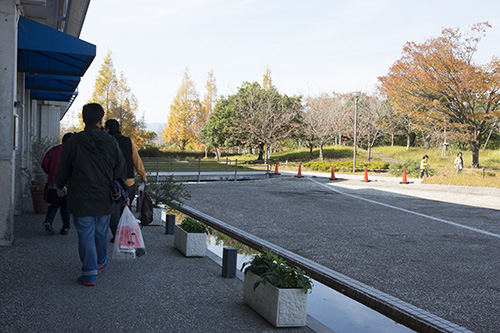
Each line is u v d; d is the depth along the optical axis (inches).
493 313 179.3
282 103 1953.7
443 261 271.4
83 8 459.2
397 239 340.5
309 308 179.8
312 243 311.4
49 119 703.1
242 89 2036.2
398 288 209.0
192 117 2524.6
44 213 349.7
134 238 189.3
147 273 196.1
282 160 1916.8
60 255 217.8
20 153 356.5
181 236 240.4
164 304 155.9
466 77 1366.9
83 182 166.4
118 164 175.8
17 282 172.2
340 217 451.2
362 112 2090.3
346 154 1966.0
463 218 478.0
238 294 173.6
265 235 334.6
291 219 425.1
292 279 146.6
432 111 1553.9
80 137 167.0
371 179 1069.8
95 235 183.0
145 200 240.1
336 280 212.7
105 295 161.8
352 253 283.6
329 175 1194.0
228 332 134.7
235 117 1966.0
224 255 196.4
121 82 2213.3
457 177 981.8
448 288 213.0
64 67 366.6
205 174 951.6
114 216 229.8
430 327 157.6
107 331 128.8
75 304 150.5
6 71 230.2
